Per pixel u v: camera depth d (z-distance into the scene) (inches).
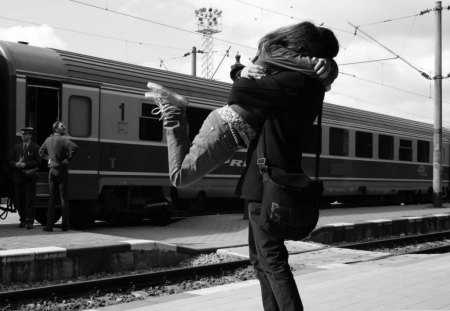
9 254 274.4
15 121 435.2
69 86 468.4
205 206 670.5
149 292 282.4
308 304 197.8
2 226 459.8
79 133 474.0
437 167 957.8
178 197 576.4
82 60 490.6
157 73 557.6
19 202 439.8
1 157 442.0
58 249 295.4
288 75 95.9
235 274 338.3
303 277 269.3
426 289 229.8
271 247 102.3
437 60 967.6
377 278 262.7
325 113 779.4
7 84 438.3
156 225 549.0
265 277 110.1
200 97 585.6
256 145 99.0
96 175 483.2
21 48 452.1
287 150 98.3
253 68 96.4
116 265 325.1
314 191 97.7
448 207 969.5
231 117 95.0
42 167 461.7
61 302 257.1
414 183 988.6
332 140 789.9
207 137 94.9
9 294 244.7
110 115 497.4
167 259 356.5
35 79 448.8
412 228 669.3
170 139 96.2
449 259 343.0
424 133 1029.8
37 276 285.7
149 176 526.6
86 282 272.4
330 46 105.3
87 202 501.0
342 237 534.9
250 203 102.6
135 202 526.0
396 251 526.6
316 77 98.5
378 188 887.1
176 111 95.8
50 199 420.2
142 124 524.1
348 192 826.8
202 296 220.2
